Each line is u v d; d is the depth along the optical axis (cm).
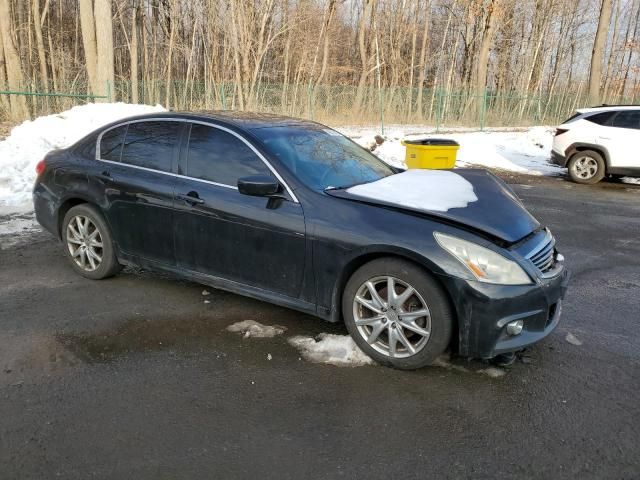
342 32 3988
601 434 284
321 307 367
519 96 3053
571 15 4159
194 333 389
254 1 2636
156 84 2550
